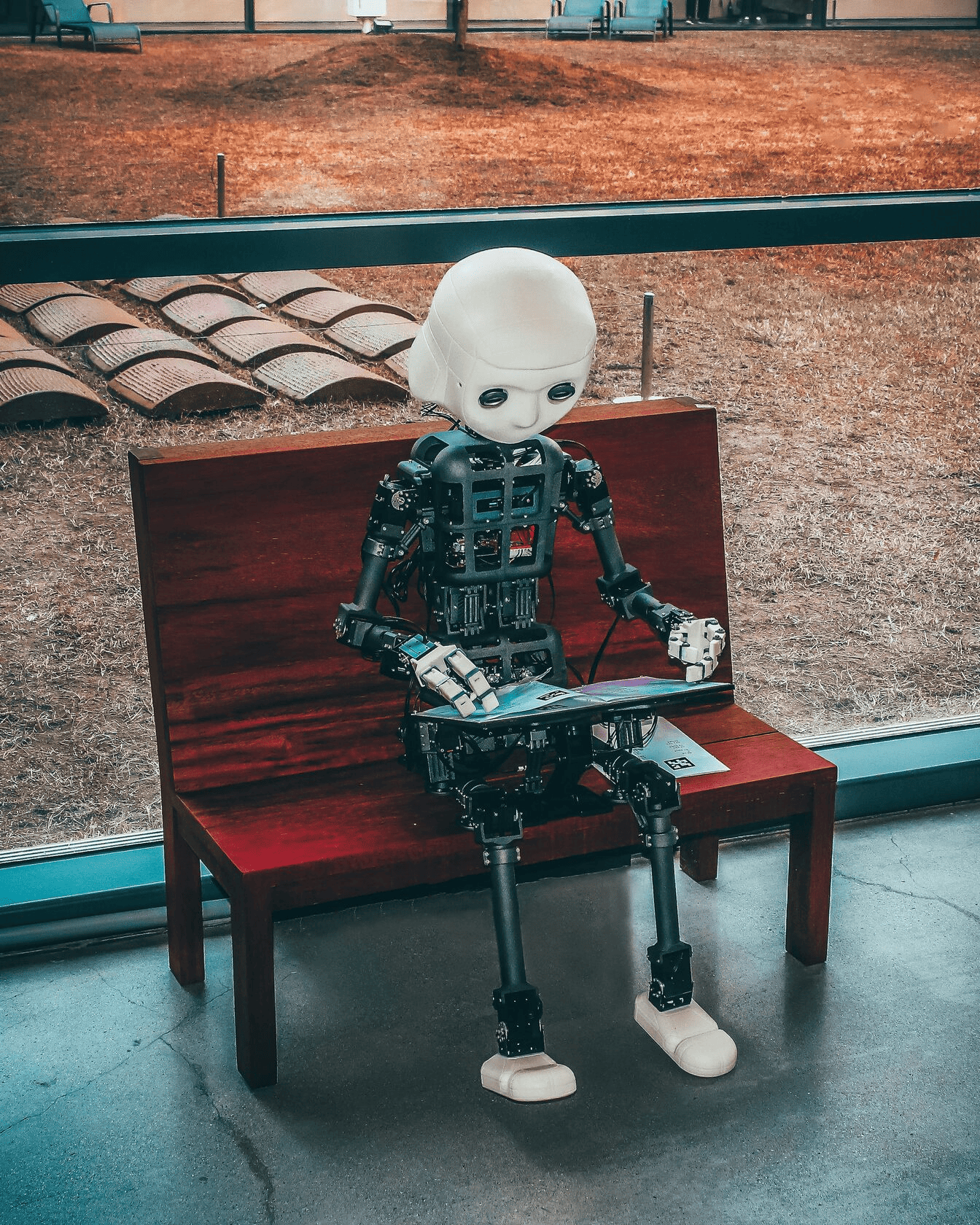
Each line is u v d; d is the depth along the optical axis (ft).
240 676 8.62
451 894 10.18
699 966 9.20
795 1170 7.29
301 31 42.63
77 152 36.11
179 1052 8.34
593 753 8.26
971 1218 6.93
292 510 8.70
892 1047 8.34
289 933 9.66
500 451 7.86
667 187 38.81
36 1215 6.98
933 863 10.52
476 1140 7.54
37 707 11.51
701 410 9.84
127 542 11.60
